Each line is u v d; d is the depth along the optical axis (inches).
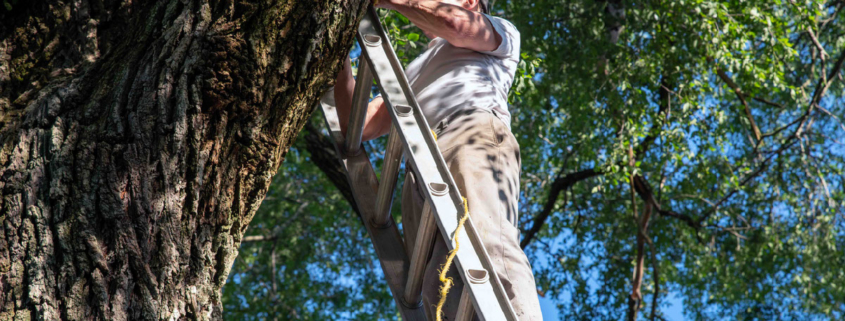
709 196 368.2
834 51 377.1
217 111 63.3
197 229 62.6
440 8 82.0
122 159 60.1
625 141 273.7
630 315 325.4
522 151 347.3
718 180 342.3
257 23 64.9
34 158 60.2
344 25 68.7
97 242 57.9
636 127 276.7
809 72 355.3
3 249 56.8
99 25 71.6
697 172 328.8
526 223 390.9
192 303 60.9
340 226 441.1
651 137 316.2
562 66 268.8
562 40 275.6
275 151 68.1
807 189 354.3
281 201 426.9
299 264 451.8
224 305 446.3
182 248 60.9
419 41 253.8
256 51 64.0
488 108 84.1
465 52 89.0
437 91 85.4
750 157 353.7
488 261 62.6
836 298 402.0
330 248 453.7
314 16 66.2
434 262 74.2
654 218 397.1
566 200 369.7
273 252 438.6
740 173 347.3
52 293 55.9
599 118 282.4
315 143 265.7
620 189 381.1
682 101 283.1
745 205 379.6
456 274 73.1
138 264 58.5
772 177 355.6
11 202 58.4
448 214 65.2
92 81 65.0
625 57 267.9
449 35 83.1
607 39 277.1
